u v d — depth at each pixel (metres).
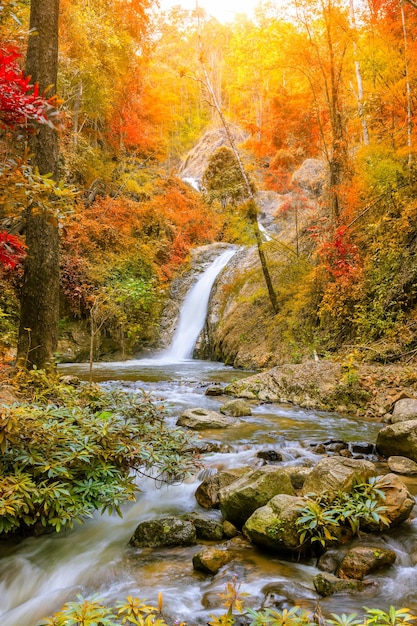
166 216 20.64
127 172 20.94
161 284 16.92
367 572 2.86
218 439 5.75
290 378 8.50
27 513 3.31
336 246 10.05
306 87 15.30
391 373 7.88
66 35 14.59
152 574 3.04
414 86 10.07
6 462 3.30
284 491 3.64
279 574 2.94
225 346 14.59
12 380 4.77
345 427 6.50
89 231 15.98
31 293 5.84
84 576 3.08
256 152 19.44
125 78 19.98
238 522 3.65
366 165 10.06
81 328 15.21
